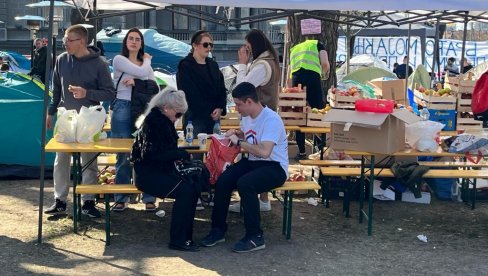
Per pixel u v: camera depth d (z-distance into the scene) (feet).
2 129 27.35
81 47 20.89
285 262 17.84
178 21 140.36
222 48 135.64
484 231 21.34
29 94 27.76
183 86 21.70
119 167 21.91
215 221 19.22
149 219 21.67
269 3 18.31
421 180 23.21
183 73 21.72
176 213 18.45
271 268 17.34
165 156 18.08
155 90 21.75
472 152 22.18
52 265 17.17
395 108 22.82
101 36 73.56
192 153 20.97
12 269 16.79
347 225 21.68
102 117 20.42
